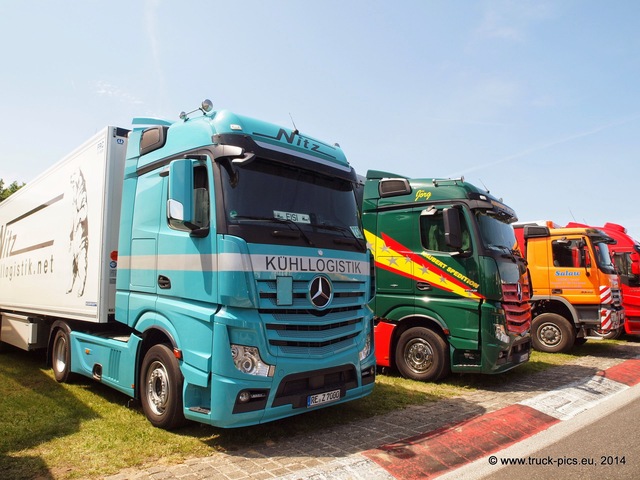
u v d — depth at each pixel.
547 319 11.10
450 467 4.33
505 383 7.72
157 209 5.40
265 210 4.84
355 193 6.10
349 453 4.47
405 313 7.95
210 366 4.41
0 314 10.45
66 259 7.21
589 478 4.07
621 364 9.56
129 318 5.61
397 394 6.85
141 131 6.09
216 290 4.46
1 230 11.02
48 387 7.02
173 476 3.86
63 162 7.66
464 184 7.75
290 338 4.58
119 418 5.41
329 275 5.07
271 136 5.22
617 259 13.29
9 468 3.99
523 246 11.72
